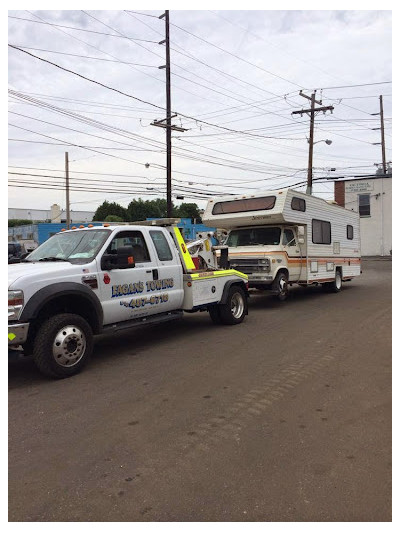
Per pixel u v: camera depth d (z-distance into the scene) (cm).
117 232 665
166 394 493
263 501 290
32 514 281
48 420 427
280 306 1205
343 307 1157
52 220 6988
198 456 351
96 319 601
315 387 509
